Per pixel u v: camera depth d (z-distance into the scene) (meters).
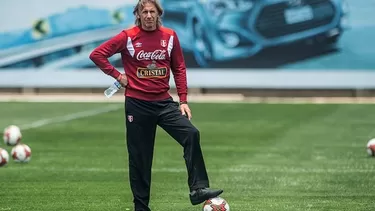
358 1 87.25
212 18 88.50
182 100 29.50
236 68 89.06
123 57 29.25
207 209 29.92
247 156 49.22
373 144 48.88
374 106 82.12
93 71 90.56
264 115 74.31
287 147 53.41
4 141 53.75
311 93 90.25
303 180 40.34
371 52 88.00
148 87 28.95
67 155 49.47
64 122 68.38
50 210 32.97
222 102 85.44
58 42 90.38
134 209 30.52
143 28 28.84
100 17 89.50
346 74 88.44
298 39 88.19
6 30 90.69
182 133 28.84
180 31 88.50
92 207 33.59
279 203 34.53
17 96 91.75
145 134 29.39
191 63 89.25
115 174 42.22
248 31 88.44
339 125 66.38
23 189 37.69
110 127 64.81
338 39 88.06
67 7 89.94
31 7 90.25
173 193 36.97
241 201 34.97
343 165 45.41
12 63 91.06
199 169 28.70
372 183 39.41
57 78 90.81
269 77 88.81
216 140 57.31
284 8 87.94
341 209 33.19
